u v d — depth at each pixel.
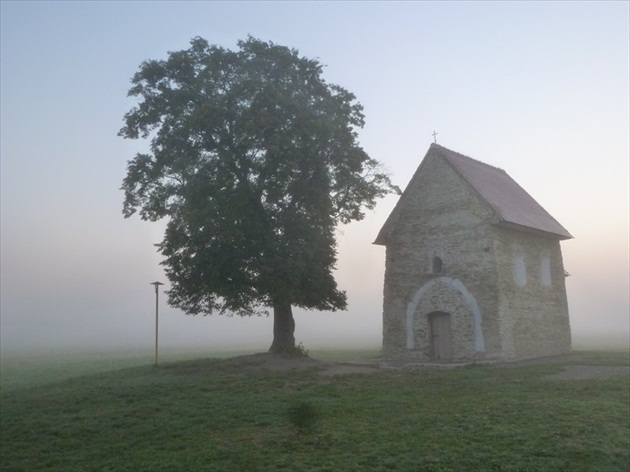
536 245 29.56
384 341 28.98
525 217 28.56
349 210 28.98
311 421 14.80
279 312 28.67
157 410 16.80
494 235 26.19
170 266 26.67
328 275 28.09
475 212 26.86
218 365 25.52
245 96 26.20
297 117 26.20
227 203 25.30
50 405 17.92
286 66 27.97
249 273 26.50
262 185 26.28
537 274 29.17
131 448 13.55
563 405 15.35
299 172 27.36
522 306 27.19
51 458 13.07
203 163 26.64
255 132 25.22
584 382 18.75
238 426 14.94
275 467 11.71
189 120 26.17
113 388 20.22
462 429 13.58
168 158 26.95
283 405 17.00
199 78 26.89
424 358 27.50
